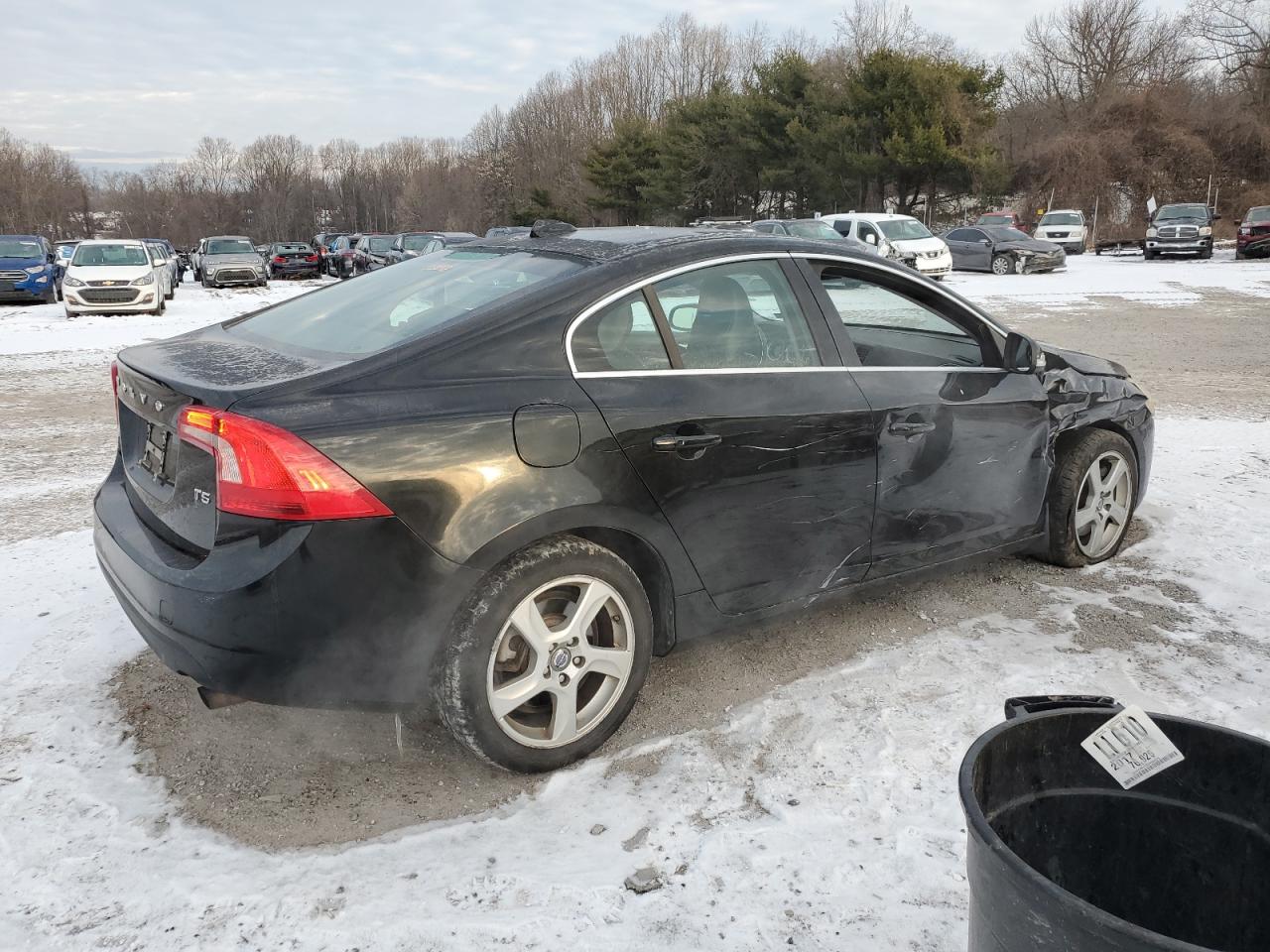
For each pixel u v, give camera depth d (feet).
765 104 159.74
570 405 8.81
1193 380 31.22
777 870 7.76
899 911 7.32
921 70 143.95
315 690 8.05
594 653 9.14
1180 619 12.53
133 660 11.27
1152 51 197.36
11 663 11.16
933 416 11.44
